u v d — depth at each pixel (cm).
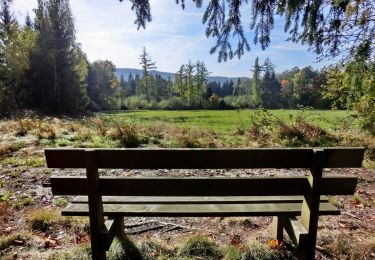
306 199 254
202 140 988
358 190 537
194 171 688
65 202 456
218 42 495
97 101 5753
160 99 7288
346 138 988
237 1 464
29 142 905
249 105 6525
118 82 7762
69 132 1118
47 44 3525
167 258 290
